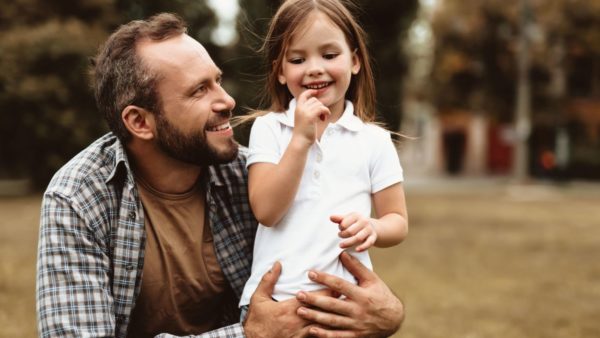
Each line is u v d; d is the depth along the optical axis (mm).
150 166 1966
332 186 1978
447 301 5762
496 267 7492
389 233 1998
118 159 1897
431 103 26781
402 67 11289
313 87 2045
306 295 1841
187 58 1887
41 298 1770
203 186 2051
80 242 1802
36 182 16625
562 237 10078
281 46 2100
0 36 15109
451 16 25578
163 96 1870
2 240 8141
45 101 14914
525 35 22219
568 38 25703
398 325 1964
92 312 1771
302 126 1881
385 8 10672
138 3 12773
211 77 1914
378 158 2078
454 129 32938
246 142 2613
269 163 1992
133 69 1887
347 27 2100
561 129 27141
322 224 1938
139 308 1972
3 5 15516
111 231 1878
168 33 1929
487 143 32656
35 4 15633
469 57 26000
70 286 1769
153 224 1959
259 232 2043
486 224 11680
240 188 2148
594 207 15391
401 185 2115
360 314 1877
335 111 2113
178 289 1998
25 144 15883
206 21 12922
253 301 1891
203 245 2037
